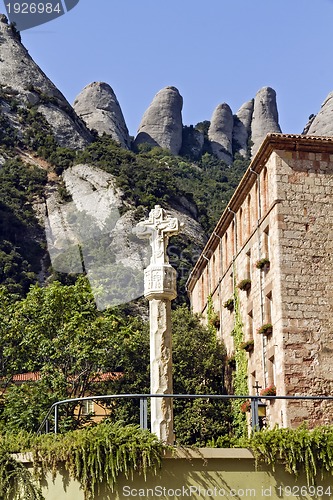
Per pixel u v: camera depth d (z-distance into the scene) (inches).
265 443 669.9
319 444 671.8
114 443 665.0
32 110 4990.2
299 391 1581.0
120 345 2032.5
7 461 683.4
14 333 2091.5
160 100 6791.3
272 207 1705.2
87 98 6614.2
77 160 3681.1
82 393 1995.6
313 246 1670.8
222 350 2070.6
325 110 5009.8
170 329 775.1
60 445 674.8
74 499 662.5
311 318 1628.9
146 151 6363.2
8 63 5511.8
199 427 1897.1
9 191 3634.4
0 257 3294.8
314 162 1712.6
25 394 1974.7
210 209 4429.1
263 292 1748.3
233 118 7121.1
